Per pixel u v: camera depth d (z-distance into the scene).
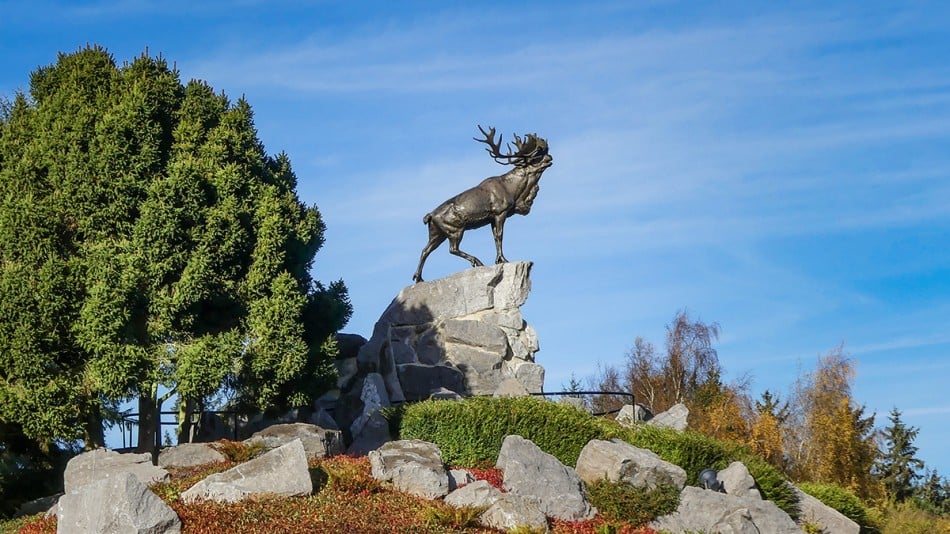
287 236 27.23
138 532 20.12
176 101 27.78
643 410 31.55
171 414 29.38
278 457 22.66
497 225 34.06
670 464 24.69
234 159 27.67
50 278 24.89
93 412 25.86
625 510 23.77
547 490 23.66
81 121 26.53
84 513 20.53
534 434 26.52
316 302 28.47
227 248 26.31
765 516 24.25
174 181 25.94
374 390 30.06
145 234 25.62
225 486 22.09
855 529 26.94
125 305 25.02
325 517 21.39
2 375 24.92
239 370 25.89
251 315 26.42
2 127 27.94
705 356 44.53
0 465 26.81
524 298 33.91
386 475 23.52
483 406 26.80
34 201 25.73
